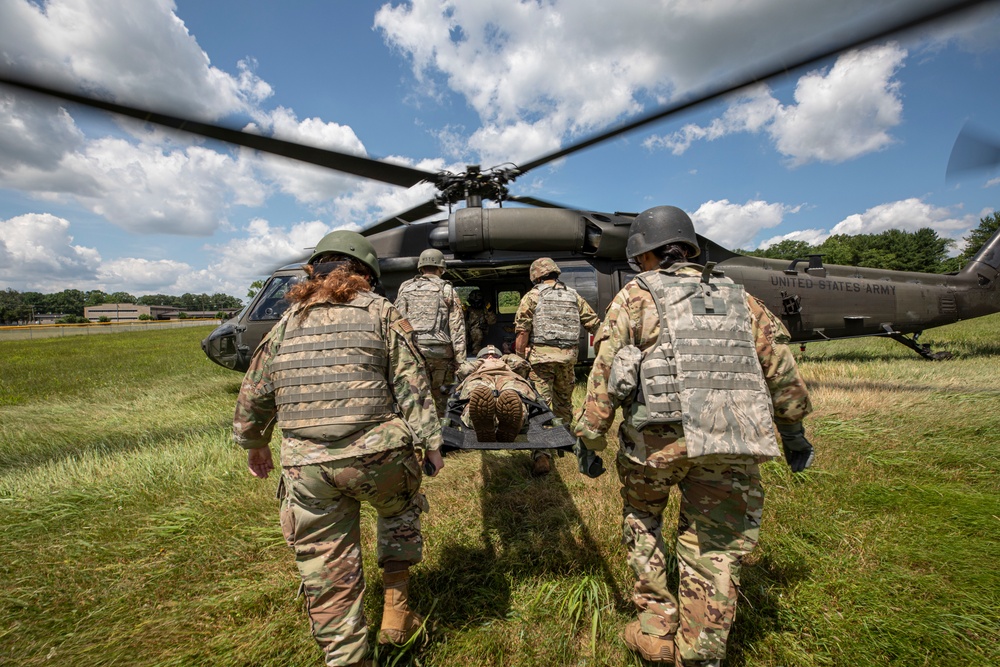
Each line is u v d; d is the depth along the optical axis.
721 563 1.62
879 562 2.47
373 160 4.51
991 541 2.60
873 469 3.54
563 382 4.19
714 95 2.92
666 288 1.79
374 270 2.00
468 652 1.99
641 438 1.73
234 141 3.50
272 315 6.39
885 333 7.52
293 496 1.65
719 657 1.59
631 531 1.88
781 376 1.78
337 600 1.65
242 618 2.25
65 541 2.90
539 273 4.20
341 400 1.65
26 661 2.02
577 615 2.14
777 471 3.48
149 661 2.02
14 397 7.64
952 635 1.98
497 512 3.17
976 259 7.82
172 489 3.60
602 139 4.16
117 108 2.50
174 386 8.23
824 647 1.96
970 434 4.15
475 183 5.49
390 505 1.86
